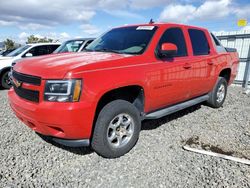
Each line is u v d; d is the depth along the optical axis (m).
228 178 2.98
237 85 10.29
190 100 5.01
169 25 4.36
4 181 2.88
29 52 9.55
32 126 3.30
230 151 3.67
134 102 3.80
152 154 3.57
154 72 3.71
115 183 2.88
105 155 3.39
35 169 3.14
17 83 3.36
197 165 3.27
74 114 2.86
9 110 5.63
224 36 10.55
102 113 3.25
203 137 4.20
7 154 3.51
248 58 9.55
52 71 2.96
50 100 2.91
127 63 3.45
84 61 3.23
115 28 4.90
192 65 4.52
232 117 5.34
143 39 4.02
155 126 4.66
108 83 3.12
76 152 3.60
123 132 3.50
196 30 5.01
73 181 2.91
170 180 2.94
